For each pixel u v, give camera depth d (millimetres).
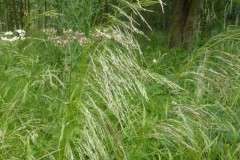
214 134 3672
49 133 3596
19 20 9961
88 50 2691
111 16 2572
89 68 2615
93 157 2432
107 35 2547
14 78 4727
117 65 2445
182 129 3230
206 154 3463
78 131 2576
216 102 3703
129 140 3355
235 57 3428
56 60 5590
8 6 9992
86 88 2730
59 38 5297
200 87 3705
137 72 2699
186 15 9242
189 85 4465
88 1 5379
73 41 5191
